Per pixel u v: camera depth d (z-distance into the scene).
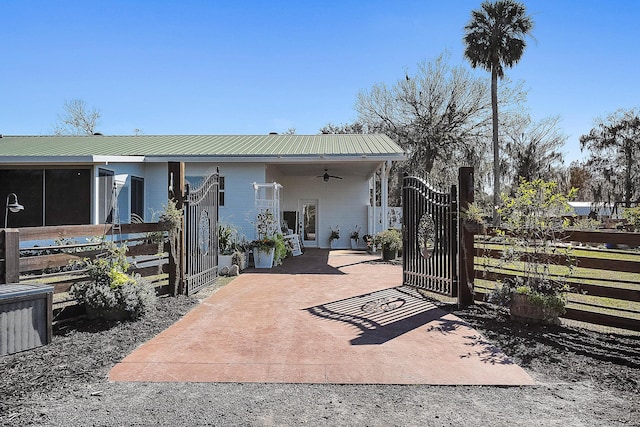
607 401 3.29
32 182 12.34
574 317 5.38
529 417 3.02
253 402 3.28
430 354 4.39
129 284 5.71
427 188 7.60
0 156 11.34
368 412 3.11
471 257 6.49
